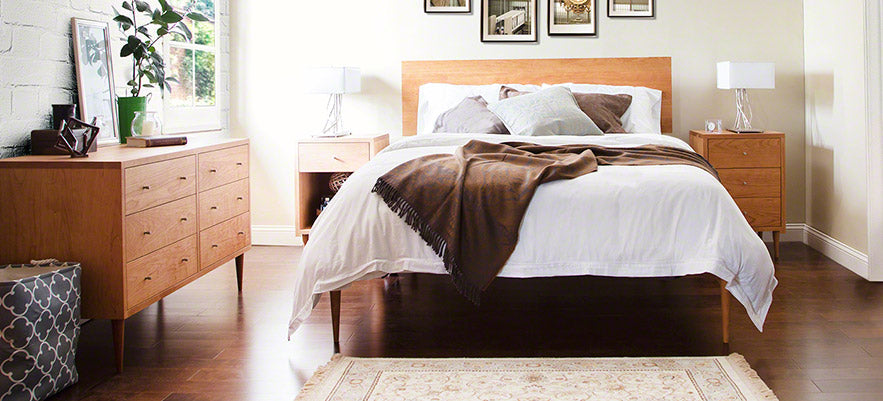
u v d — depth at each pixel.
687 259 2.85
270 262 4.82
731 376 2.63
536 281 4.19
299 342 3.14
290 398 2.54
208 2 5.16
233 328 3.35
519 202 2.92
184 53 4.90
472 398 2.48
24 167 2.74
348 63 5.41
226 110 5.44
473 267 2.90
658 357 2.86
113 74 3.82
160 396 2.55
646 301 3.74
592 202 2.92
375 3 5.36
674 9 5.21
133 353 3.01
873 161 4.04
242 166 3.98
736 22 5.19
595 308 3.62
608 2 5.24
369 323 3.42
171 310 3.66
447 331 3.28
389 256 2.96
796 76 5.19
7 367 2.38
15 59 3.08
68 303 2.59
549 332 3.24
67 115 3.26
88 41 3.58
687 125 5.27
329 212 3.10
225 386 2.65
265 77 5.45
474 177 3.03
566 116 4.50
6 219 2.76
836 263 4.55
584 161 3.24
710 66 5.23
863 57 4.09
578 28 5.27
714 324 3.32
